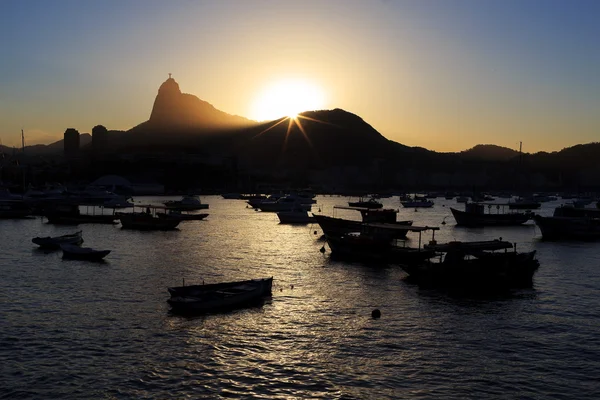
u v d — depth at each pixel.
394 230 83.88
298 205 184.00
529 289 60.16
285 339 42.22
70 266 70.62
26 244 91.94
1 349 39.31
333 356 38.91
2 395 32.31
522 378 35.66
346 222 97.88
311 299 54.28
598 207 187.12
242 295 51.59
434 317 48.44
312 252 85.50
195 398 32.34
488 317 48.66
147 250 86.31
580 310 51.47
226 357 38.41
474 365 37.62
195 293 50.94
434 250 66.00
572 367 37.53
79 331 43.31
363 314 49.19
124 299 53.16
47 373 35.41
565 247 97.25
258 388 33.75
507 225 138.38
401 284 61.34
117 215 125.44
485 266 59.28
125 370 36.00
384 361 38.12
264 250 87.62
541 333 44.47
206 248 89.50
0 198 184.50
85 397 32.28
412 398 32.72
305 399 32.47
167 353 38.94
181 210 180.12
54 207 136.12
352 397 32.78
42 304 51.09
